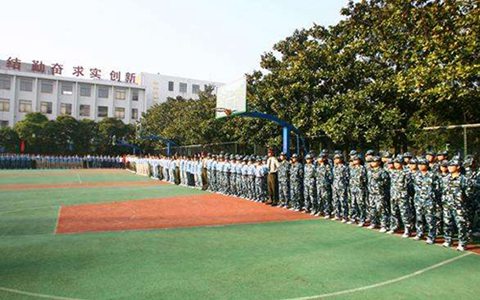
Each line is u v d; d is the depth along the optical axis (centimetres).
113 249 734
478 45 816
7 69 5231
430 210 805
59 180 2466
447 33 874
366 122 1252
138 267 620
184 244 781
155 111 4397
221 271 603
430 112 1230
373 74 1352
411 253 727
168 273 590
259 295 504
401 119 1251
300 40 1830
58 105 5459
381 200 929
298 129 1580
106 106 5812
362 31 1347
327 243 800
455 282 567
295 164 1266
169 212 1198
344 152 1476
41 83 5378
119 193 1733
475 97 1010
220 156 1855
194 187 2088
